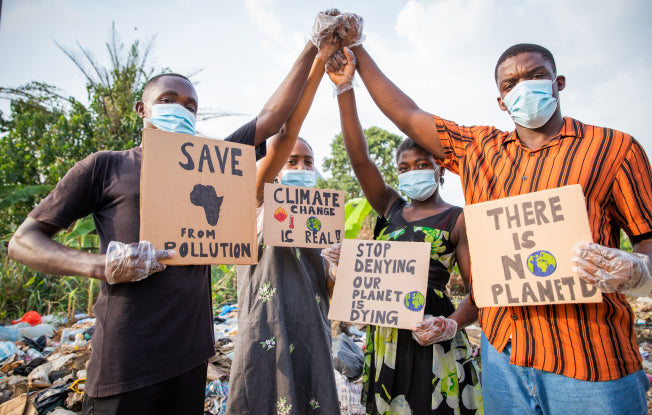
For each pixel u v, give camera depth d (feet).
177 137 6.35
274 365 7.61
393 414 7.58
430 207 8.91
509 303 5.68
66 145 36.09
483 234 5.98
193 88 7.06
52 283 25.81
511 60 6.18
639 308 23.35
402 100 7.98
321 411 7.63
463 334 7.91
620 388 5.14
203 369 6.53
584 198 5.40
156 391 5.78
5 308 23.36
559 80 6.28
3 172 35.29
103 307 5.77
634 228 5.41
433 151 7.36
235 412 7.54
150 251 5.37
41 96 42.63
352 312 7.70
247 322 7.88
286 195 8.23
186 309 6.13
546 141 6.12
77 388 11.55
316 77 8.73
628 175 5.42
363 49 8.80
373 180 9.56
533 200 5.68
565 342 5.40
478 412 7.53
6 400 11.69
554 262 5.46
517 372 5.81
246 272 8.36
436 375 7.37
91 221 25.25
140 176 6.07
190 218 6.26
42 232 5.75
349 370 12.95
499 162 6.27
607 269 4.80
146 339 5.69
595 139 5.67
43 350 16.16
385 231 8.93
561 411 5.36
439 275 8.18
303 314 7.98
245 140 7.43
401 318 7.39
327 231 8.50
